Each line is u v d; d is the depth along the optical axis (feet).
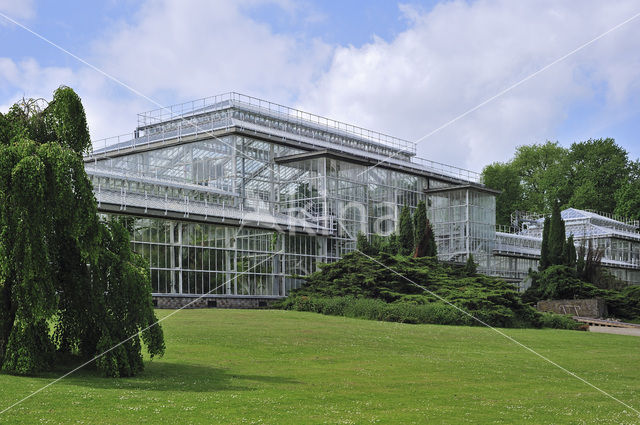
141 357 75.66
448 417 58.23
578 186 406.21
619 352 121.70
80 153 78.23
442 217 275.18
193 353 93.35
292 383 73.41
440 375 84.23
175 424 51.72
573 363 102.37
